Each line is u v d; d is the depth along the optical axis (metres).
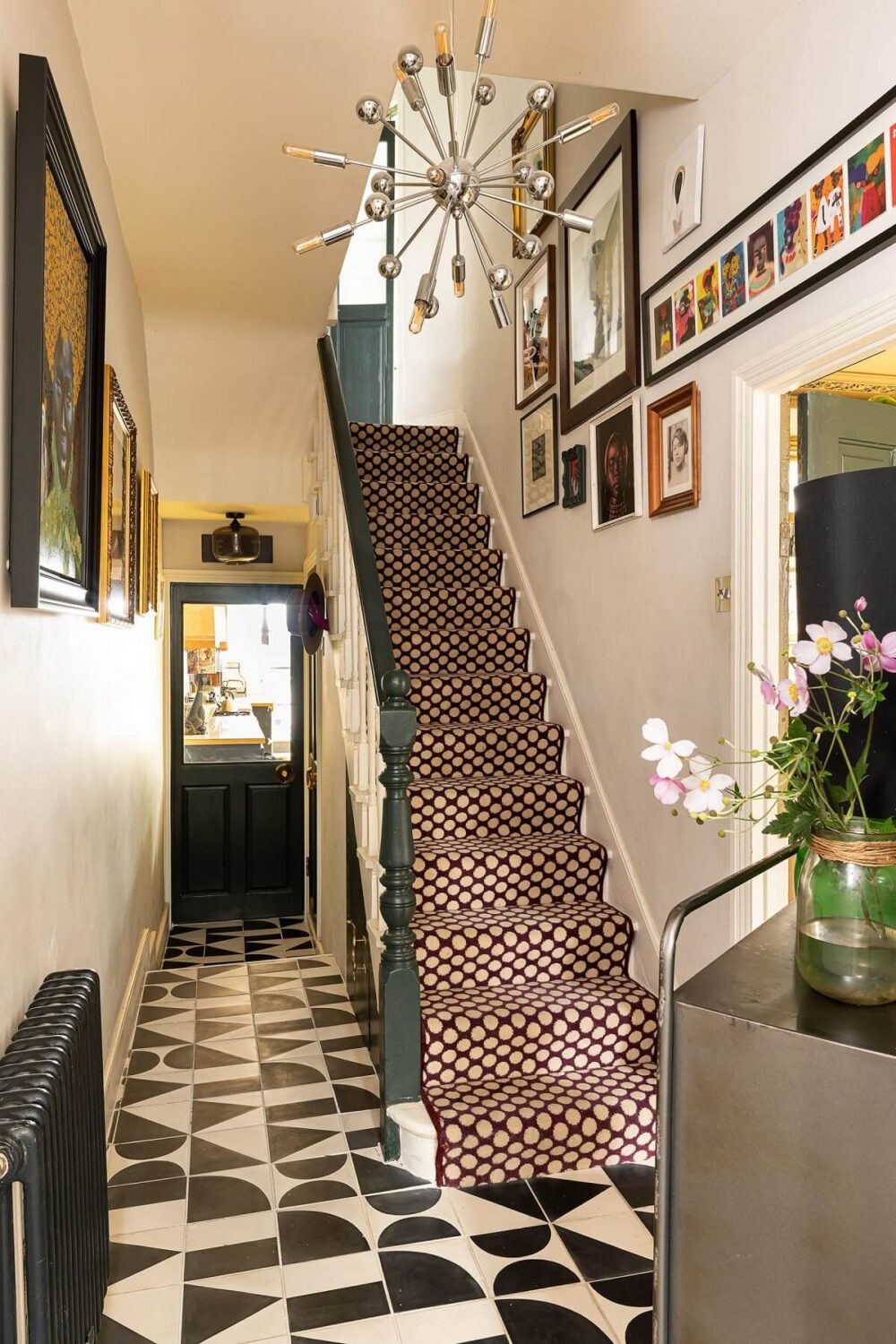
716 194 2.73
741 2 2.34
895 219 1.99
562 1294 2.17
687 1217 1.03
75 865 2.43
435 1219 2.47
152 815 5.43
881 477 1.09
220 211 3.55
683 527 2.99
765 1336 0.97
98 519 2.49
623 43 2.52
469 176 2.27
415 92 2.21
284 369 5.02
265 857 7.01
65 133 1.84
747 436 2.58
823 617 1.15
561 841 3.59
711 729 2.84
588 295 3.74
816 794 1.06
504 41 2.52
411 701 4.08
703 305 2.79
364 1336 2.03
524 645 4.48
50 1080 1.45
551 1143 2.68
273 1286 2.20
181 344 4.82
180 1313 2.10
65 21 2.39
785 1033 0.95
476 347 5.42
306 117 2.96
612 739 3.57
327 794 5.74
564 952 3.23
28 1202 1.31
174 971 4.73
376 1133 2.94
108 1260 2.03
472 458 5.45
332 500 4.41
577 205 3.83
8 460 1.69
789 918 1.33
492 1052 2.88
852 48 2.13
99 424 2.47
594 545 3.75
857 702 1.08
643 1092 2.81
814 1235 0.94
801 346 2.30
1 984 1.62
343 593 4.03
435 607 4.57
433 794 3.60
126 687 3.78
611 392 3.48
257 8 2.43
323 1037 3.78
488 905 3.40
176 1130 2.97
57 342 1.93
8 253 1.71
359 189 3.41
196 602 6.85
